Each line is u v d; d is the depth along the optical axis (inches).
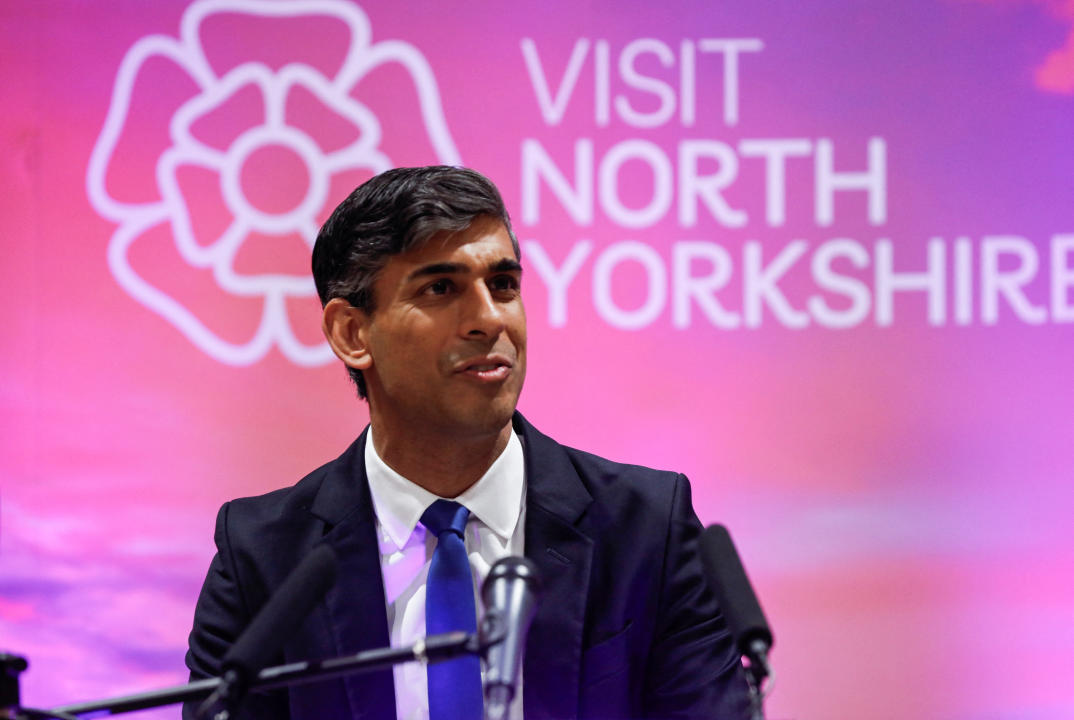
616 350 336.5
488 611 121.6
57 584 334.6
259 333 339.3
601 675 169.0
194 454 337.4
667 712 171.8
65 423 337.1
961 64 333.7
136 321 339.3
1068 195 331.6
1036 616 329.4
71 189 339.9
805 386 334.0
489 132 338.6
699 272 335.9
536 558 173.2
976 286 332.5
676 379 335.6
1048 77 333.1
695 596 175.6
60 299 338.6
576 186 337.7
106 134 340.2
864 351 333.1
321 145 339.9
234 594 175.5
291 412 338.0
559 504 176.1
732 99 336.8
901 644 330.6
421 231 161.0
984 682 329.4
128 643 334.6
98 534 335.6
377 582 172.2
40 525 335.3
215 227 339.3
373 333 168.4
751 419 335.0
